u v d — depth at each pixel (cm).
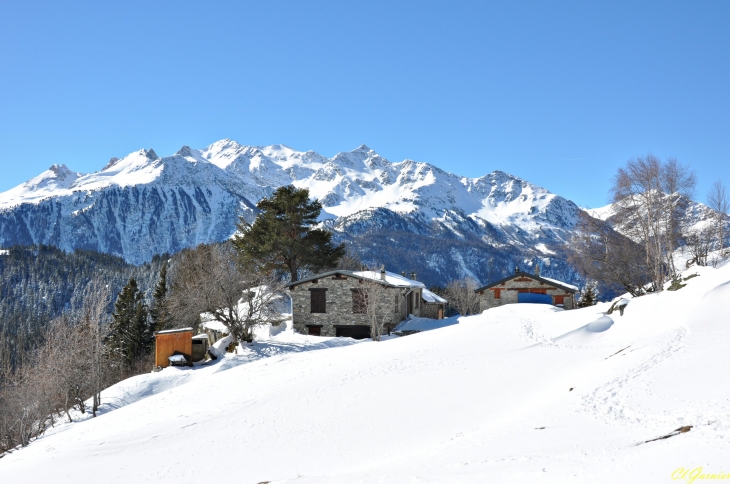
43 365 3694
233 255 6006
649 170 4850
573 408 1573
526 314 3938
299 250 6003
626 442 1181
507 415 1759
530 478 1005
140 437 2194
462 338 3334
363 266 7950
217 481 1520
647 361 2030
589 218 5316
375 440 1733
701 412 1306
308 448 1744
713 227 5762
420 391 2264
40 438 3064
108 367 4934
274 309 4903
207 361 4353
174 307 4853
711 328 2505
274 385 2803
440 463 1248
